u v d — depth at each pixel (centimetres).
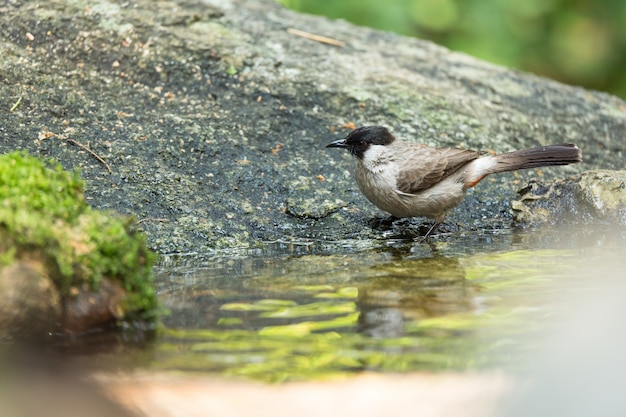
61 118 1173
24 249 662
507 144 1370
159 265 976
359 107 1360
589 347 641
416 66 1558
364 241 1104
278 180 1170
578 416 545
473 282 884
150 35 1380
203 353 662
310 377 606
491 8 1988
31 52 1287
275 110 1304
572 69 2114
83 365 638
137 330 716
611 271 928
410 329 719
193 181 1130
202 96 1307
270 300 818
